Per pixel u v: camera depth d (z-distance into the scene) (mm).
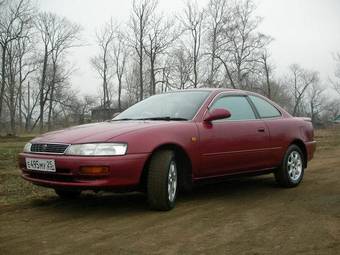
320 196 6344
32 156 5285
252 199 6219
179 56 40906
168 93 6816
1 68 46219
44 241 4312
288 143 7059
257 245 4152
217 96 6375
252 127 6504
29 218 5211
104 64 51969
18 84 50594
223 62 41844
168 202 5387
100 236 4453
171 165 5449
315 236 4406
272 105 7273
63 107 53750
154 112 6266
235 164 6242
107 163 4930
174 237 4410
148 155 5160
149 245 4164
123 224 4883
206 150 5828
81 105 54219
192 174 5734
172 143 5414
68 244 4215
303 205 5777
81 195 6531
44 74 50438
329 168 9422
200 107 6066
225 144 6062
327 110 79062
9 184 7531
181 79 40875
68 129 5703
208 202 6008
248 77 44625
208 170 5910
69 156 5000
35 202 6078
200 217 5180
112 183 4961
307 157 7504
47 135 5574
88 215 5320
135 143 5117
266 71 46094
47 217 5254
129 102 53312
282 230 4633
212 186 7270
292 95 75625
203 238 4379
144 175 5348
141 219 5086
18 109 53125
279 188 7082
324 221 4941
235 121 6352
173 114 6055
